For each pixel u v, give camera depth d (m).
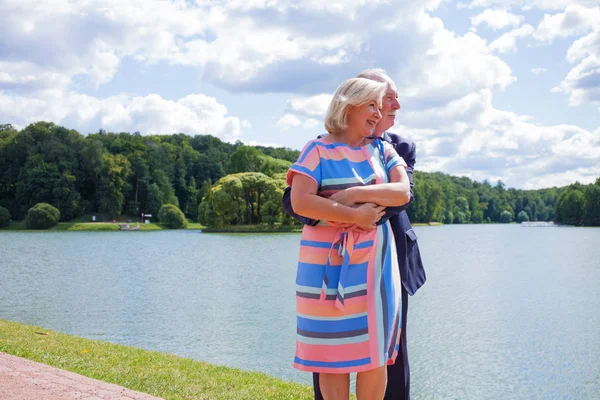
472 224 188.00
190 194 119.81
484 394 8.89
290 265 31.47
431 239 74.00
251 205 79.38
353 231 2.54
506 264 35.31
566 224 135.50
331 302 2.50
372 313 2.52
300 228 75.25
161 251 43.31
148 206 107.06
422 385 9.47
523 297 20.38
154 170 112.44
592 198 125.75
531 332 13.91
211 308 16.67
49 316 15.16
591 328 14.22
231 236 67.69
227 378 6.57
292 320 14.66
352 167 2.62
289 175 2.63
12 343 7.62
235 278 25.11
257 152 101.75
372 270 2.56
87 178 101.62
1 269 29.08
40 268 29.80
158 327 13.66
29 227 88.69
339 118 2.65
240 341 12.09
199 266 30.94
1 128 109.94
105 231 88.50
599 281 25.42
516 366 10.62
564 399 8.62
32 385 4.08
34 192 94.38
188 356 10.73
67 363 6.48
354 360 2.49
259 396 5.71
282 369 9.77
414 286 3.43
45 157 97.75
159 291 20.58
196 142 149.75
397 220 3.38
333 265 2.53
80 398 3.81
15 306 16.88
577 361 10.90
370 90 2.62
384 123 3.48
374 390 2.59
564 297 20.34
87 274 26.73
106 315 15.38
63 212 95.38
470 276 27.95
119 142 114.06
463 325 14.88
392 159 2.79
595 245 58.09
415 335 13.67
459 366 10.66
